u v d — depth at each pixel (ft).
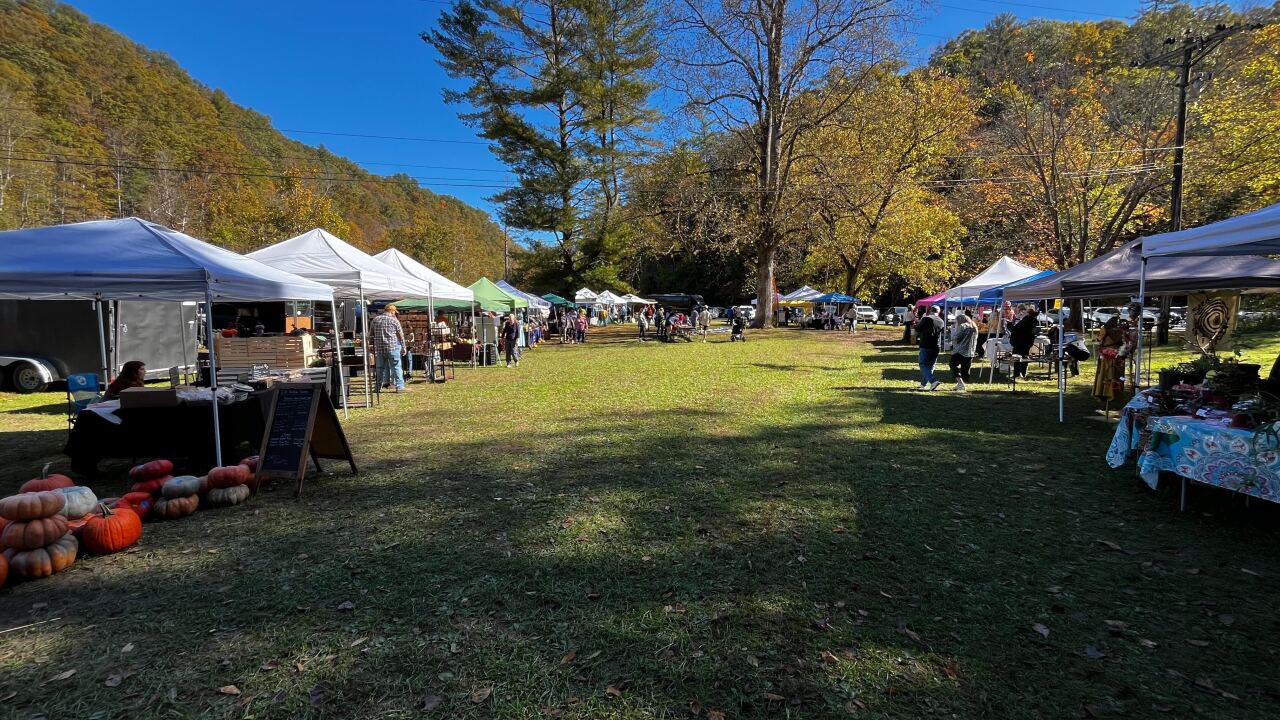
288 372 28.94
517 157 111.45
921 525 13.89
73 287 15.55
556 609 10.22
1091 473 18.04
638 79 110.83
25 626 9.82
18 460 20.71
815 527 13.79
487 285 60.90
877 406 30.17
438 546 12.89
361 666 8.65
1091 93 71.56
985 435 23.26
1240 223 14.17
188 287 16.87
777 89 81.41
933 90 91.97
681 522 14.15
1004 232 103.86
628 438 23.11
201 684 8.28
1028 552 12.37
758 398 32.99
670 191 90.58
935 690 8.04
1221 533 13.21
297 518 14.71
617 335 102.78
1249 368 15.81
